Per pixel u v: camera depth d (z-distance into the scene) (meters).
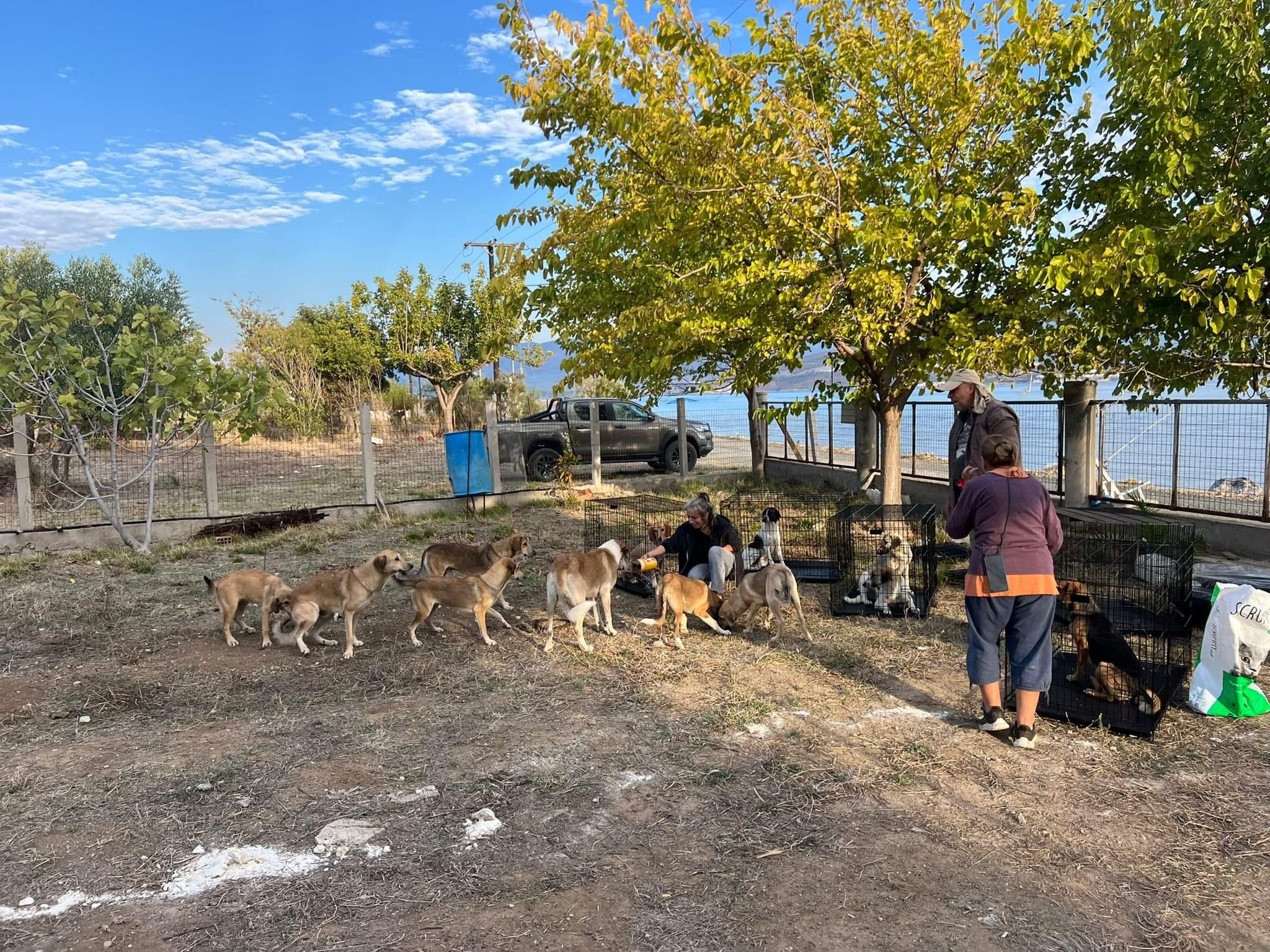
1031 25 7.27
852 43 7.98
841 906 3.08
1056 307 8.24
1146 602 6.62
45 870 3.39
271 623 6.66
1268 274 7.29
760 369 9.05
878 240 7.09
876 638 6.55
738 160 7.23
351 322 32.00
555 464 17.38
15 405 10.18
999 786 4.02
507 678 5.78
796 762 4.32
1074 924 2.96
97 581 8.95
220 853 3.51
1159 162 7.17
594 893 3.19
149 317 11.05
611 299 10.08
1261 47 6.70
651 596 8.24
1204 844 3.47
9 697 5.46
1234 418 8.68
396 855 3.48
